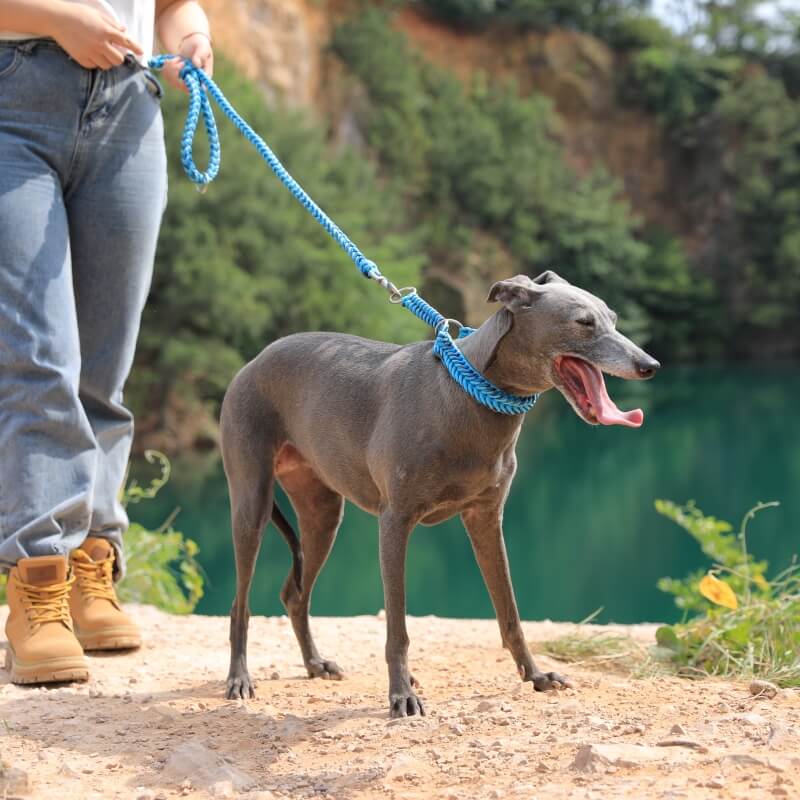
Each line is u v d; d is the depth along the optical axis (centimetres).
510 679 420
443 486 365
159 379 2483
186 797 301
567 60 4991
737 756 295
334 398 394
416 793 292
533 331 351
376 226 3519
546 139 4809
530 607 1288
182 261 2448
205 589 1277
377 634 524
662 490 2158
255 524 413
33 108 405
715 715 349
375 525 1681
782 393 3794
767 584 521
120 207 428
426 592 1301
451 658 470
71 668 407
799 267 4788
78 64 409
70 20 397
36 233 402
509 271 4278
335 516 438
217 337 2591
